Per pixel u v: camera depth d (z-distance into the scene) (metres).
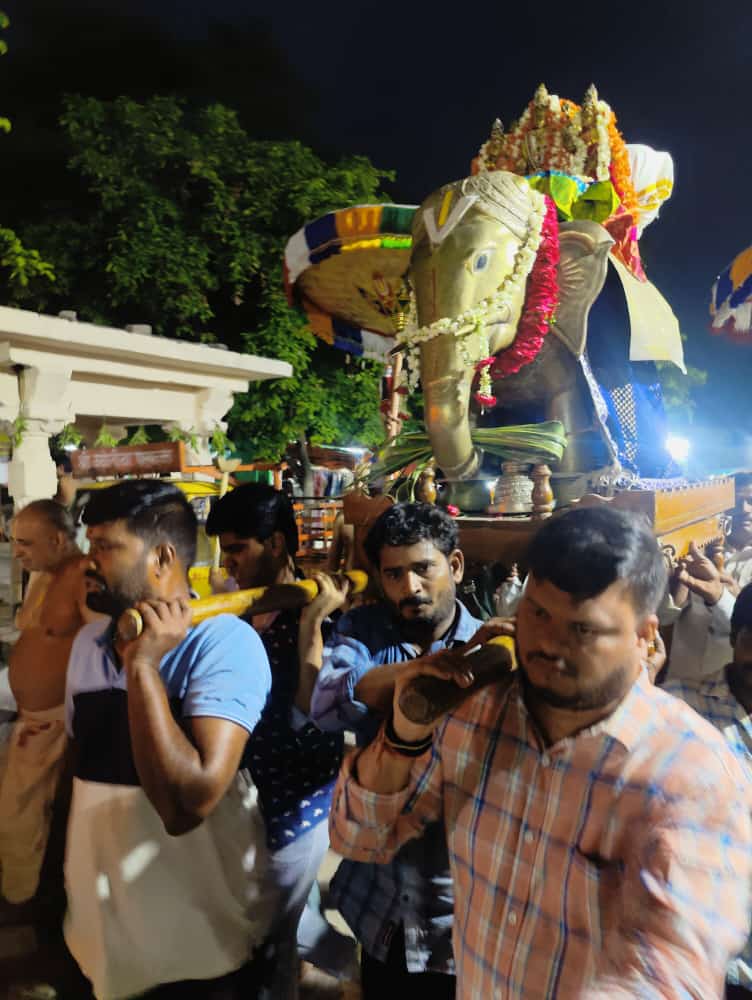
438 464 3.69
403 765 1.39
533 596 1.21
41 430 6.87
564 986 1.21
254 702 1.74
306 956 2.53
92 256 12.59
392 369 4.96
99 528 1.78
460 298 3.58
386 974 1.96
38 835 2.81
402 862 1.92
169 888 1.72
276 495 2.55
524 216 3.69
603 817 1.21
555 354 3.92
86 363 7.05
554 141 4.64
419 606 2.05
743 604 1.93
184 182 13.09
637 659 1.23
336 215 4.57
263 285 12.81
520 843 1.29
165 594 1.81
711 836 1.12
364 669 1.95
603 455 3.91
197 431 8.33
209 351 7.77
